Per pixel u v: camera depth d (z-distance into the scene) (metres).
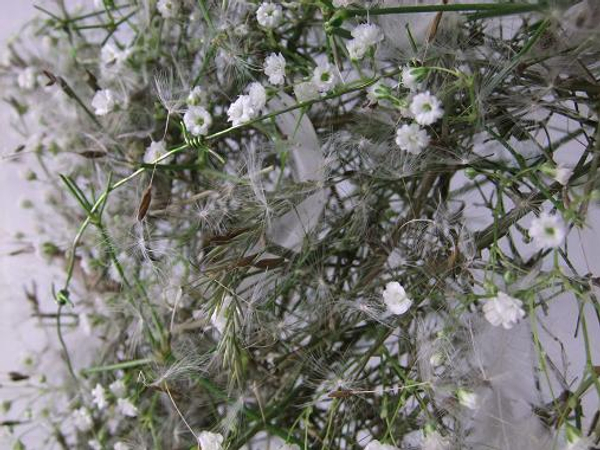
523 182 0.17
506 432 0.16
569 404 0.15
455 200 0.18
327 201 0.18
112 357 0.21
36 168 0.23
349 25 0.18
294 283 0.18
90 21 0.22
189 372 0.19
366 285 0.18
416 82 0.16
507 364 0.17
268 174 0.19
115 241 0.19
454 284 0.17
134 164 0.17
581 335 0.18
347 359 0.18
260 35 0.19
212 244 0.17
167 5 0.19
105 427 0.21
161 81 0.19
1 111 0.22
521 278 0.16
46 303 0.24
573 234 0.19
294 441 0.18
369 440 0.19
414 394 0.17
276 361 0.19
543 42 0.16
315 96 0.17
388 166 0.17
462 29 0.17
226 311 0.17
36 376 0.22
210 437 0.17
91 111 0.21
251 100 0.16
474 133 0.17
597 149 0.16
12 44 0.22
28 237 0.23
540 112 0.17
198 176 0.19
